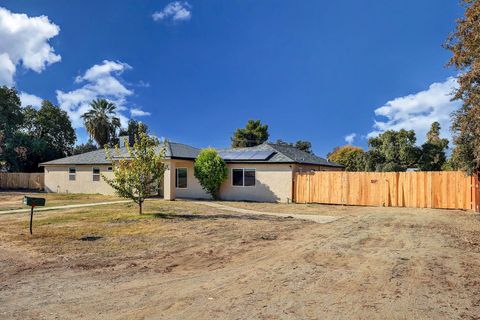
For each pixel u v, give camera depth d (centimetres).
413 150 3262
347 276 635
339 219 1437
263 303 503
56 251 842
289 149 2802
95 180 2792
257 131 5922
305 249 866
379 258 768
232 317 453
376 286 577
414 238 1005
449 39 1173
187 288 576
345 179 2106
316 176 2188
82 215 1466
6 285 595
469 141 1390
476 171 1617
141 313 470
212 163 2316
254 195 2352
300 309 479
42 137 4994
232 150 2695
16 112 4584
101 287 586
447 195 1864
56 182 2978
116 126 4988
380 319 446
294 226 1242
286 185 2264
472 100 1139
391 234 1072
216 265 732
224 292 554
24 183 3575
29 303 511
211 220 1380
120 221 1316
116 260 769
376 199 2033
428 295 533
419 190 1936
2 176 3672
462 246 892
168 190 2283
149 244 932
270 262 745
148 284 601
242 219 1421
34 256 795
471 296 529
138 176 1470
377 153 3447
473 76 1084
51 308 491
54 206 1838
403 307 485
